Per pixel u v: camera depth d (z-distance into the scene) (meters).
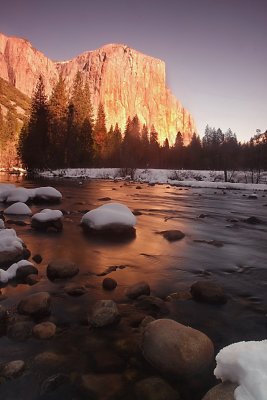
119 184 38.34
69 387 3.48
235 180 51.53
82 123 66.44
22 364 3.73
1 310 4.86
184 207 19.95
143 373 3.75
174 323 4.09
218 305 5.79
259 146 71.31
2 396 3.34
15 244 7.69
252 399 2.15
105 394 3.40
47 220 11.35
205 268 8.05
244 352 2.43
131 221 11.49
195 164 80.88
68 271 6.84
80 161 63.06
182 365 3.66
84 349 4.17
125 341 4.38
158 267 7.95
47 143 59.34
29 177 47.66
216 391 2.43
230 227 13.88
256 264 8.50
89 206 18.11
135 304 5.62
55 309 5.29
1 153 91.88
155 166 85.00
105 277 7.01
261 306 5.83
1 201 18.38
